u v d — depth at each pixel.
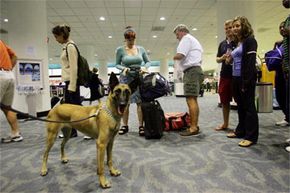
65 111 2.20
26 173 2.25
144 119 3.43
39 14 6.37
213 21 9.88
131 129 4.16
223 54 3.51
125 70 3.43
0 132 4.11
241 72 2.84
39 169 2.34
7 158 2.70
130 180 2.05
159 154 2.72
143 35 12.65
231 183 1.95
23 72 6.07
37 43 6.34
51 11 8.23
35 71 6.30
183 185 1.94
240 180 1.99
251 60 2.72
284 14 9.09
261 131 3.63
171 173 2.18
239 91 3.04
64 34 3.07
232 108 6.15
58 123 2.21
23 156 2.76
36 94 5.92
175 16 9.10
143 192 1.83
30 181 2.07
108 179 2.08
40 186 1.97
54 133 2.21
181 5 7.84
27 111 5.84
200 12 8.62
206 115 5.52
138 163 2.45
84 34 11.99
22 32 6.09
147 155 2.70
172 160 2.52
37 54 6.34
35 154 2.82
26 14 6.12
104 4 7.64
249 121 2.91
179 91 13.09
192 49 3.35
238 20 2.85
